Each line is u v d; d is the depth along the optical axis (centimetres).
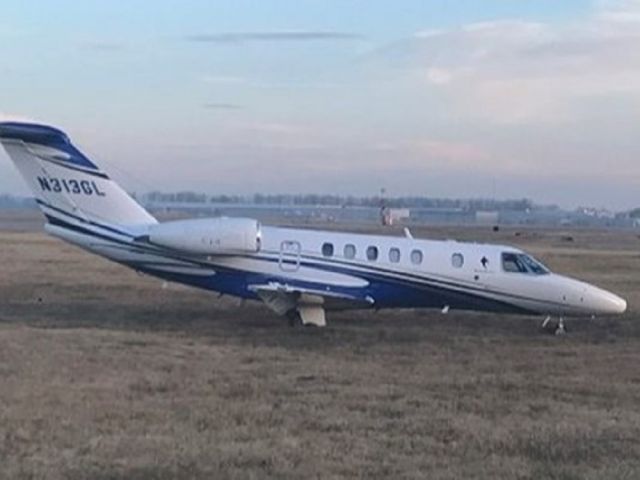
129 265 2583
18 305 2834
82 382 1559
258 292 2448
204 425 1246
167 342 2105
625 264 5203
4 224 11900
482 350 2098
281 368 1775
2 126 2531
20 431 1180
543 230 13838
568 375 1750
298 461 1052
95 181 2569
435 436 1208
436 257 2523
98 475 978
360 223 13512
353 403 1424
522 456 1101
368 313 2791
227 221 2506
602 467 1048
